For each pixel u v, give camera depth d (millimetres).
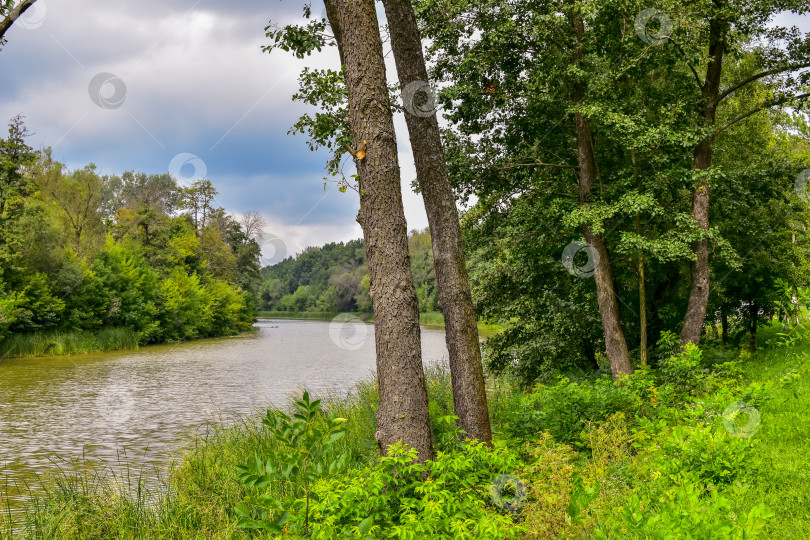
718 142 16375
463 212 15031
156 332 46219
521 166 14086
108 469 10477
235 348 41656
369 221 5781
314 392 18500
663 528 3455
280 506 3492
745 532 3186
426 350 30203
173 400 18547
